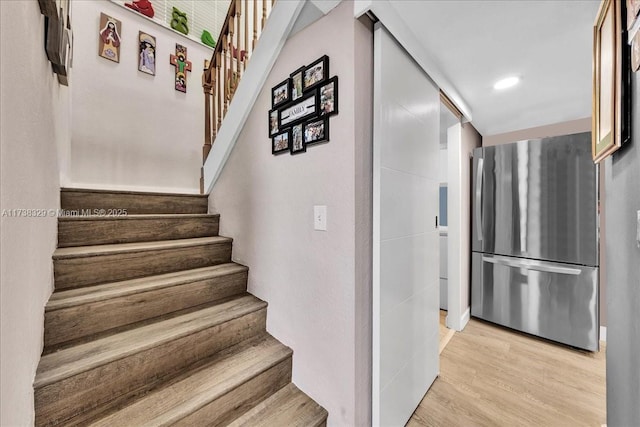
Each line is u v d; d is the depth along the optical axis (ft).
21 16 2.20
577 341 6.91
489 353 6.76
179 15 9.48
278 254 4.79
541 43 4.51
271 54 4.72
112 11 8.11
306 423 3.67
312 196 4.10
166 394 3.44
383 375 3.92
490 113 7.62
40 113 3.00
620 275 3.03
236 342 4.60
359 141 3.58
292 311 4.49
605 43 3.11
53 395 2.85
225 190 6.49
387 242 3.97
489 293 8.37
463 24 4.07
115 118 8.19
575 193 6.98
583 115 7.67
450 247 8.25
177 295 4.64
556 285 7.21
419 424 4.53
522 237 7.75
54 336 3.47
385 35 3.84
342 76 3.61
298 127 4.28
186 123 9.71
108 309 3.92
